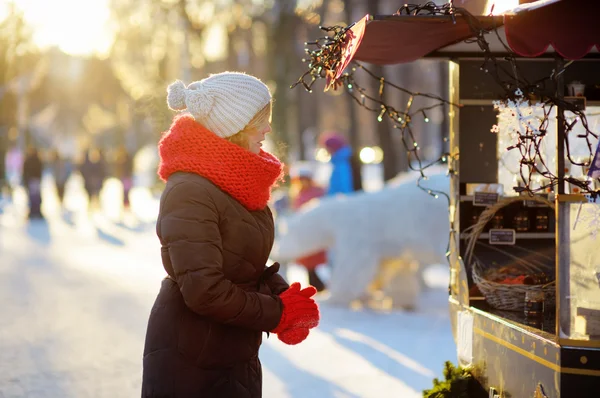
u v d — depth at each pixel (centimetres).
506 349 334
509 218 408
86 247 1423
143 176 4156
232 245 279
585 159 349
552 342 297
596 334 294
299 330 285
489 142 406
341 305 850
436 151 3428
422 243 812
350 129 2320
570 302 295
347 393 535
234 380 284
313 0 2297
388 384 557
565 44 297
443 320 794
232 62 2712
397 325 767
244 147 289
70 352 639
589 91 350
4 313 793
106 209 2498
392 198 840
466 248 402
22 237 1584
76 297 892
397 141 2364
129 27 2817
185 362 279
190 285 265
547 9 298
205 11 2570
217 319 272
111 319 773
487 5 356
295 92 2773
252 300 275
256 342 292
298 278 1100
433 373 588
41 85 5853
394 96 3153
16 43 3064
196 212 270
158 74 2730
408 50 371
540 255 409
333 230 858
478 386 365
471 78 403
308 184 1120
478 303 393
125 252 1355
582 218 297
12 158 3666
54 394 527
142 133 4544
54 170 2489
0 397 518
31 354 631
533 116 311
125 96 4941
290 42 2519
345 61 305
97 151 2464
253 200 283
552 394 296
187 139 278
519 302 368
